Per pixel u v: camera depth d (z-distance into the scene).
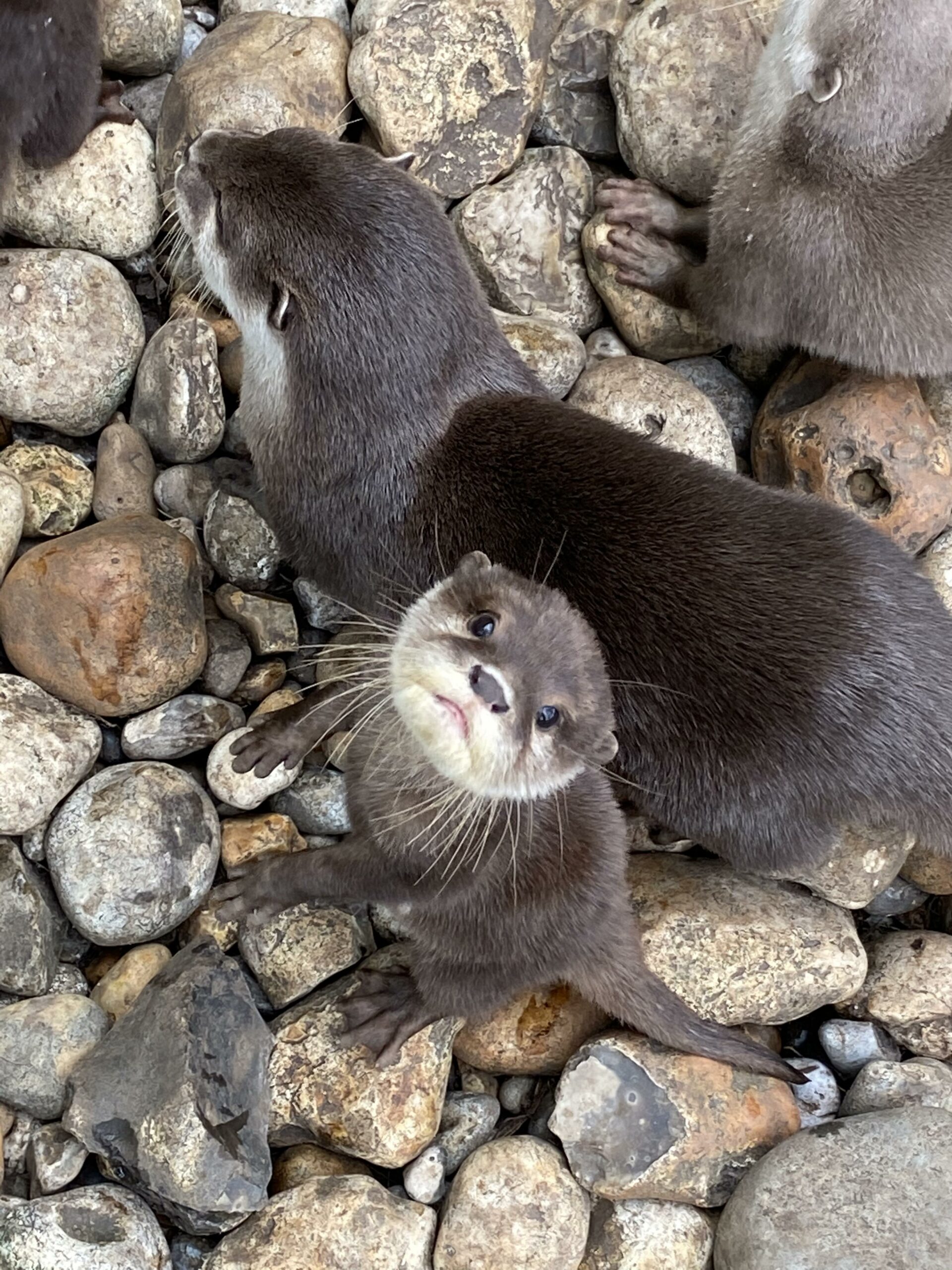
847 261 0.67
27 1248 0.50
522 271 0.72
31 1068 0.54
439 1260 0.54
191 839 0.59
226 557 0.65
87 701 0.60
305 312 0.60
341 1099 0.55
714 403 0.74
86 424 0.66
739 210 0.69
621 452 0.60
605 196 0.73
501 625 0.52
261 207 0.60
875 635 0.57
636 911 0.60
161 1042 0.54
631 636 0.57
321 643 0.67
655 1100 0.56
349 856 0.56
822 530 0.59
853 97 0.65
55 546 0.60
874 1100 0.59
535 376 0.66
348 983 0.58
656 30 0.72
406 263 0.60
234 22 0.71
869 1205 0.53
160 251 0.70
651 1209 0.56
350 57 0.71
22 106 0.61
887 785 0.57
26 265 0.64
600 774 0.58
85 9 0.62
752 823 0.59
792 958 0.59
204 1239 0.55
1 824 0.57
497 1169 0.55
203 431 0.65
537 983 0.57
